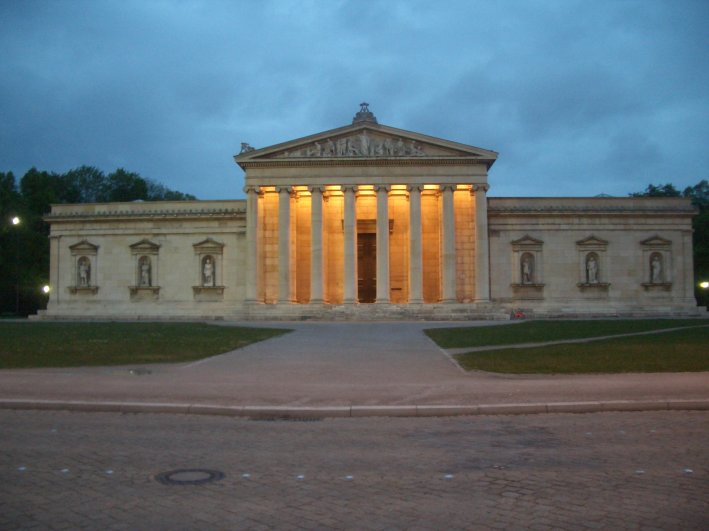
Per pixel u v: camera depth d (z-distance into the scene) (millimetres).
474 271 85500
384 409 21844
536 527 11094
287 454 16219
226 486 13422
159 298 92438
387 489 13227
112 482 13695
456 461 15477
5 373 30109
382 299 83500
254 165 86125
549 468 14789
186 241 92750
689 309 89312
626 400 22984
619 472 14414
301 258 89312
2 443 17375
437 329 60531
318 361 36188
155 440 17859
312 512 11859
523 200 90875
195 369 32344
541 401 22969
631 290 89750
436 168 85125
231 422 20656
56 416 21578
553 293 89625
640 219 90375
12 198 124188
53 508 12062
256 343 46594
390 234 90000
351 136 86125
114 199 160375
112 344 44625
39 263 118250
